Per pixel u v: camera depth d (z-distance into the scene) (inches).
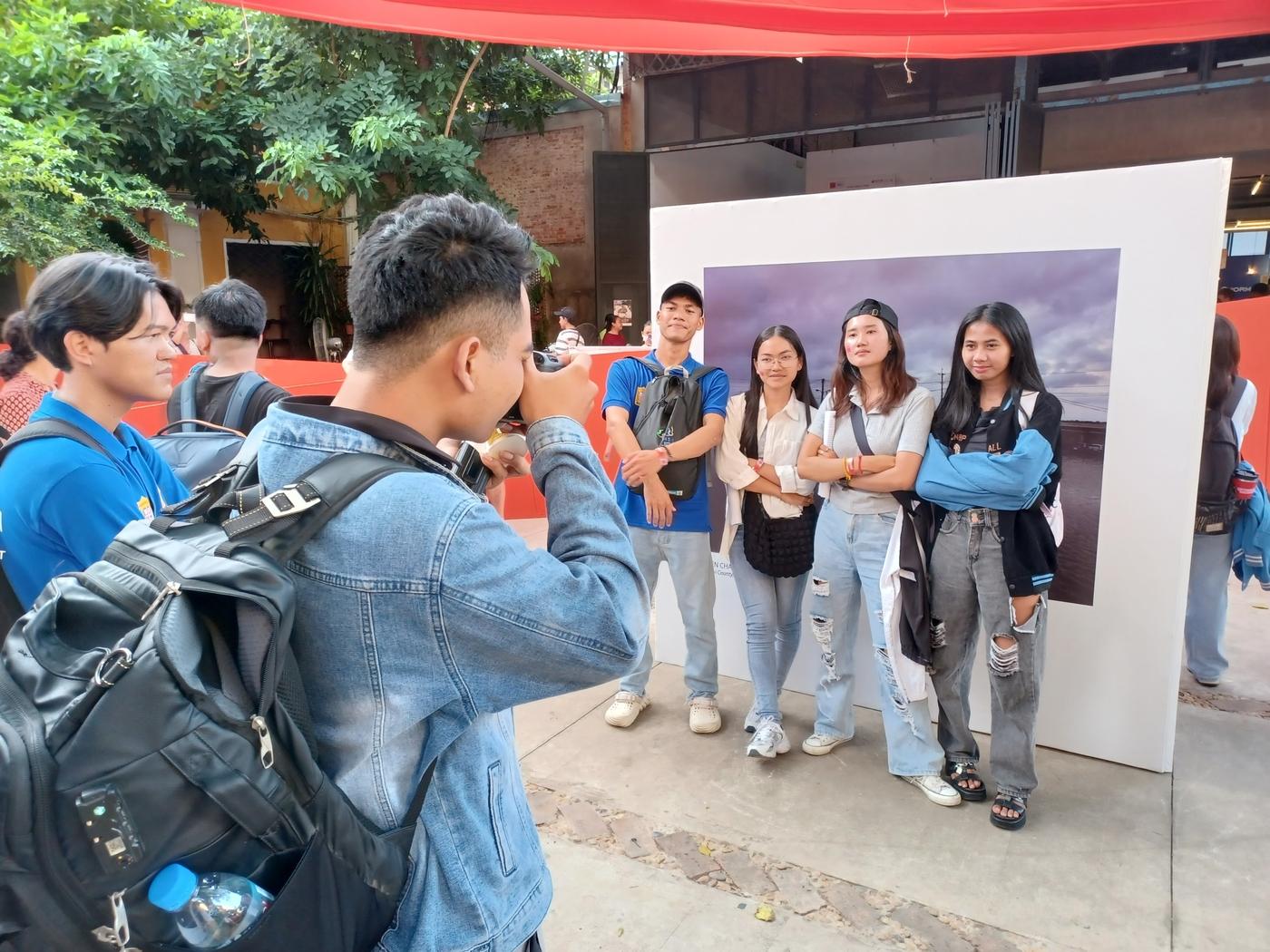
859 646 136.1
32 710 29.2
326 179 358.0
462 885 38.2
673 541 126.3
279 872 33.1
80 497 56.2
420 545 32.9
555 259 444.8
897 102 385.4
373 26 142.0
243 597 30.0
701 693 131.1
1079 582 115.7
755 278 133.1
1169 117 381.1
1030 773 102.8
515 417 44.5
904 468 104.2
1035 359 108.9
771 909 90.7
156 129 361.1
